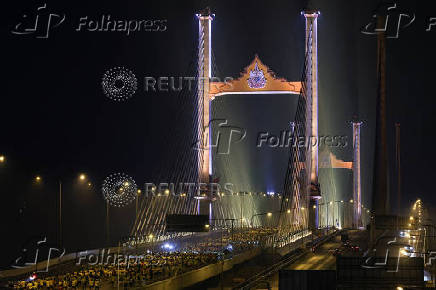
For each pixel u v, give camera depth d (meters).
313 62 124.62
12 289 53.97
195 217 70.06
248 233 105.94
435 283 55.16
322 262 89.56
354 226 169.25
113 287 55.69
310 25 128.12
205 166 111.25
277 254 90.06
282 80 120.44
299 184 116.50
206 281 71.50
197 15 117.94
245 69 118.25
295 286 45.25
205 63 116.38
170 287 59.44
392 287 46.59
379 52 94.31
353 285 46.53
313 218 122.56
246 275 77.38
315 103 123.88
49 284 56.12
